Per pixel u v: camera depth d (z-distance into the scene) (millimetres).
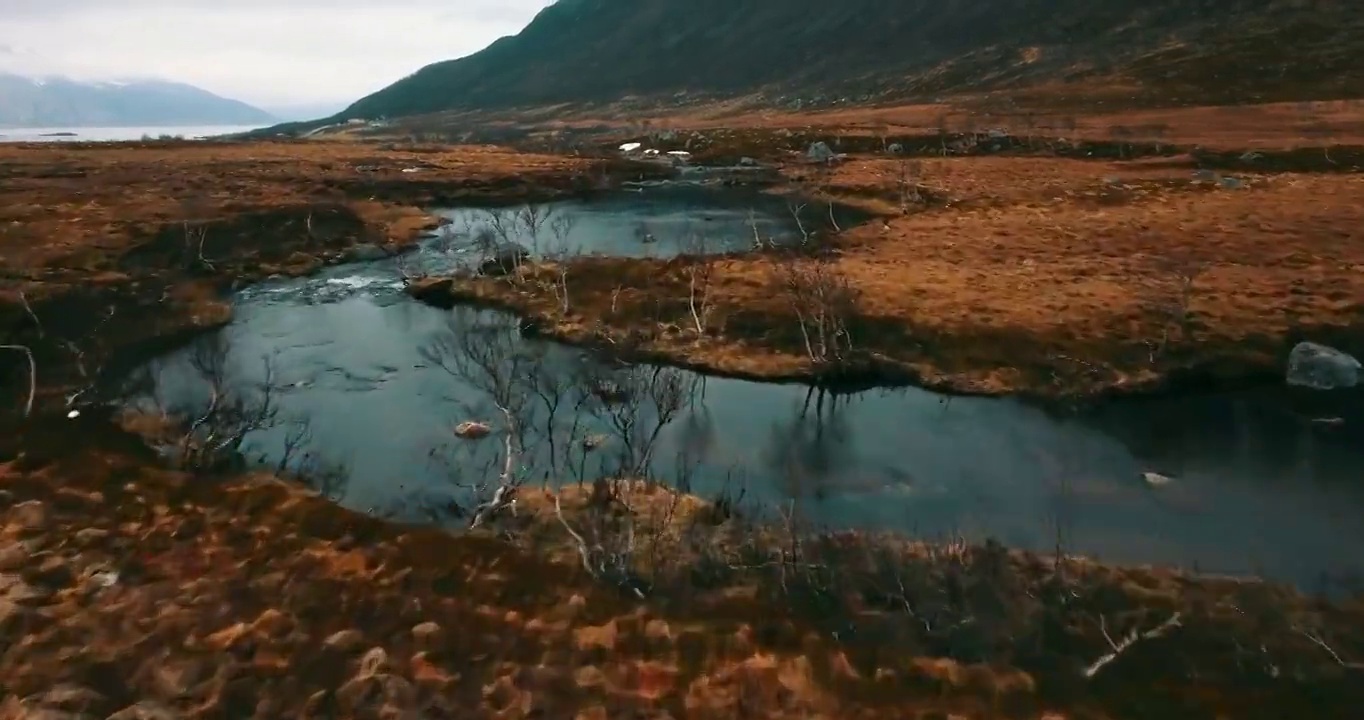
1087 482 26609
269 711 14477
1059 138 96250
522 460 26781
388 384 34438
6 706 13984
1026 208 64562
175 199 64250
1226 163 77750
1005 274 45594
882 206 71562
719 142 120438
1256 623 17578
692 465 27719
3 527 19641
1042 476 27062
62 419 27000
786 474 27203
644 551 20438
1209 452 28484
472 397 32875
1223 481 26516
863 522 23969
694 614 17797
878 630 17234
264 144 126875
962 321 37938
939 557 20141
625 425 25656
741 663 16094
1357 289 39375
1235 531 23500
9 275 41844
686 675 15766
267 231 58281
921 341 37000
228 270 51500
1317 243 47500
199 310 43656
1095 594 18688
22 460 23141
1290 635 17109
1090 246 50938
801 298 40312
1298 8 145875
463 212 76750
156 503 21484
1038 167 83062
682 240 61250
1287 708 14938
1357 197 58031
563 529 21609
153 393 31359
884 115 139125
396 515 22859
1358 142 78812
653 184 93250
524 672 15648
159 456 24781
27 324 36375
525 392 32500
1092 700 15242
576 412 27484
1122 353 35000
